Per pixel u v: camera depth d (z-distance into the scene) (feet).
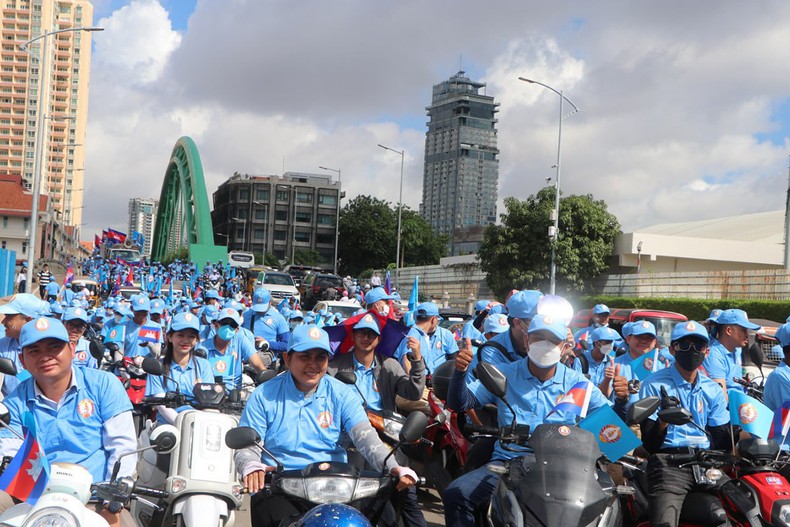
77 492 13.67
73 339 32.17
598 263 159.84
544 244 156.87
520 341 23.08
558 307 19.04
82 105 554.05
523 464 16.60
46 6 538.47
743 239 232.32
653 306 138.62
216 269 208.85
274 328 46.73
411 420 16.71
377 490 16.37
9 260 171.42
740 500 18.76
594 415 17.76
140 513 21.24
